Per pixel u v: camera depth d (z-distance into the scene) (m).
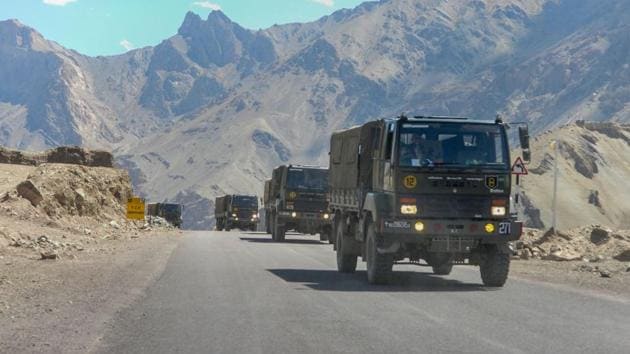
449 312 14.06
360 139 21.44
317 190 46.28
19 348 10.18
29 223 36.34
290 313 13.75
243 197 79.81
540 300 16.09
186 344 10.61
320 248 37.56
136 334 11.41
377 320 12.95
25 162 80.50
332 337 11.20
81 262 24.39
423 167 18.78
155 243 38.41
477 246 19.30
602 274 21.95
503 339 11.13
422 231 18.70
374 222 19.33
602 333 11.77
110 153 88.00
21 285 17.28
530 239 34.53
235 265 25.23
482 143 19.25
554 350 10.31
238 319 12.97
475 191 18.95
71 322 12.41
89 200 48.16
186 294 16.62
